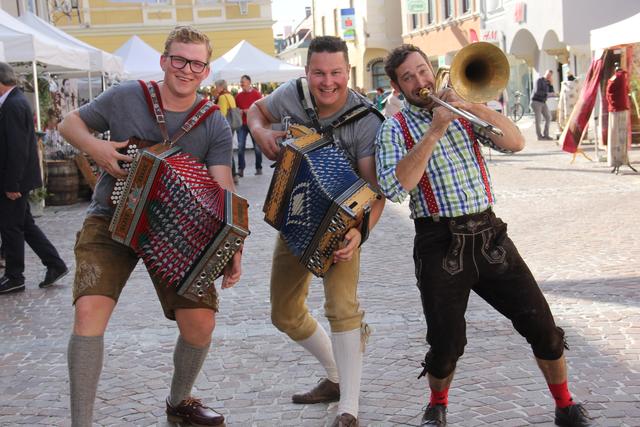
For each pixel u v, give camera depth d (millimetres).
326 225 3441
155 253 3381
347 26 48688
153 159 3355
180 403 3986
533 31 28000
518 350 4891
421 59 3463
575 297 6031
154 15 37750
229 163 3721
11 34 11773
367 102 3816
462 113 3195
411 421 3967
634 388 4211
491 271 3477
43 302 6895
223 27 38156
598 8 25266
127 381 4746
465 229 3414
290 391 4453
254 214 11430
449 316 3453
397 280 6984
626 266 6914
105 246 3514
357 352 3723
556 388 3730
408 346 5098
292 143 3609
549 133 22609
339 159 3590
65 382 4809
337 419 3654
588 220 9297
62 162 13477
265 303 6441
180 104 3619
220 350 5227
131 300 6762
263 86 27953
